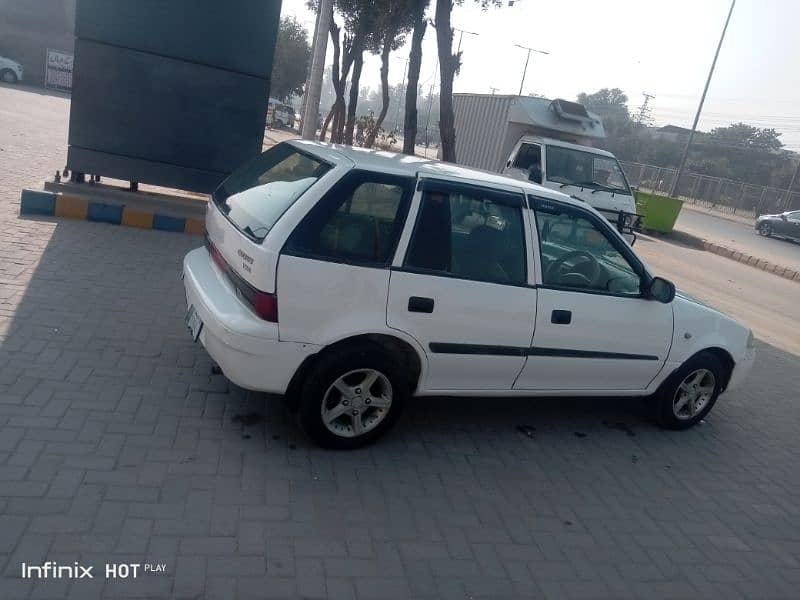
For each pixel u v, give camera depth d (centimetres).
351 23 2014
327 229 397
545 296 459
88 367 477
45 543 307
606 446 519
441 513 390
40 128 1752
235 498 365
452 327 431
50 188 871
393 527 369
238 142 922
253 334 388
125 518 333
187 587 298
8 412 403
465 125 1744
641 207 2247
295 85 5441
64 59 3784
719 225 3103
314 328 398
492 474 445
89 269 672
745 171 5444
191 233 883
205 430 426
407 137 1245
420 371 438
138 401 444
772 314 1227
